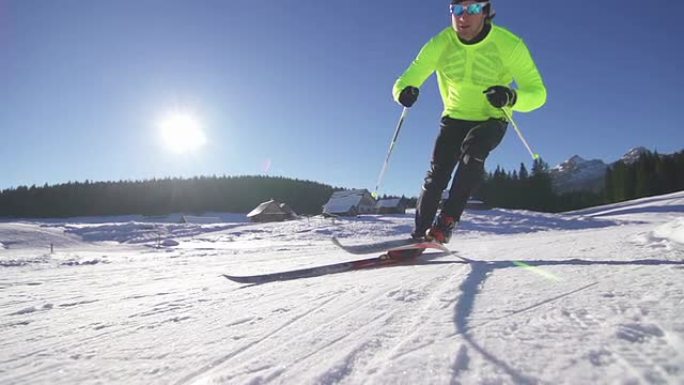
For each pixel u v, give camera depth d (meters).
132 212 90.69
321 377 1.04
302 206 98.25
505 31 3.58
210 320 1.82
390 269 3.18
